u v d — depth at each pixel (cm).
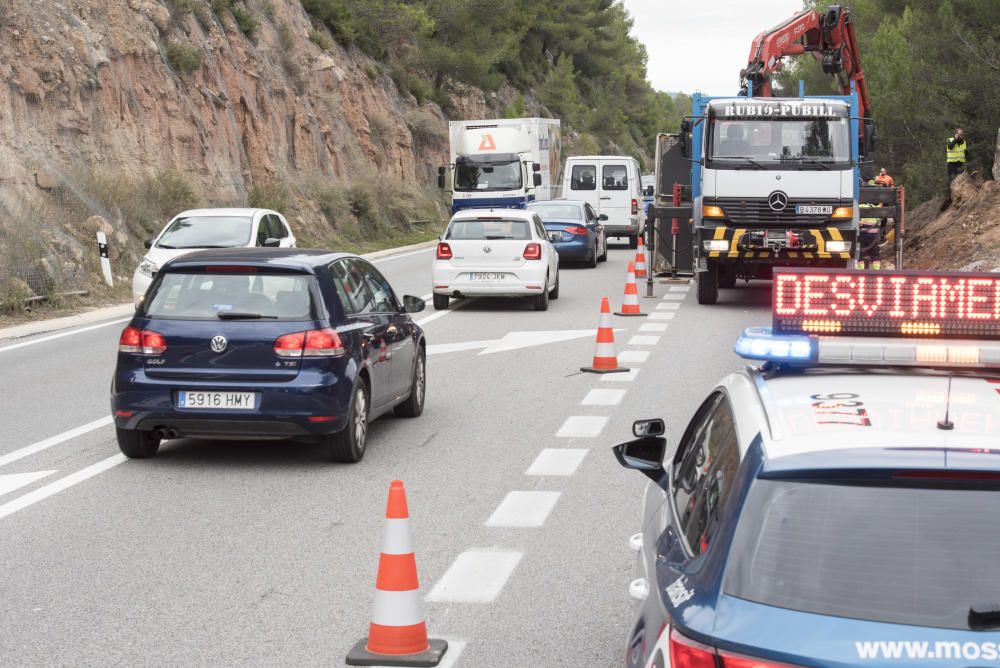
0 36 3058
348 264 1145
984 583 311
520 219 2336
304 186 4588
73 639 629
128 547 800
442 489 957
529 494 936
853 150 2244
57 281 2442
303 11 5725
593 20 11762
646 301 2495
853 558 319
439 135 6856
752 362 1627
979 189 3198
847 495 330
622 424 1215
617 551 783
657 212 2567
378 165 5841
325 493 946
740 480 347
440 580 725
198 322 1022
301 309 1026
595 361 1563
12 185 2775
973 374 412
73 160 3122
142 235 3086
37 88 3086
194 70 4000
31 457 1084
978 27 4072
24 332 2050
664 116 15738
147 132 3619
